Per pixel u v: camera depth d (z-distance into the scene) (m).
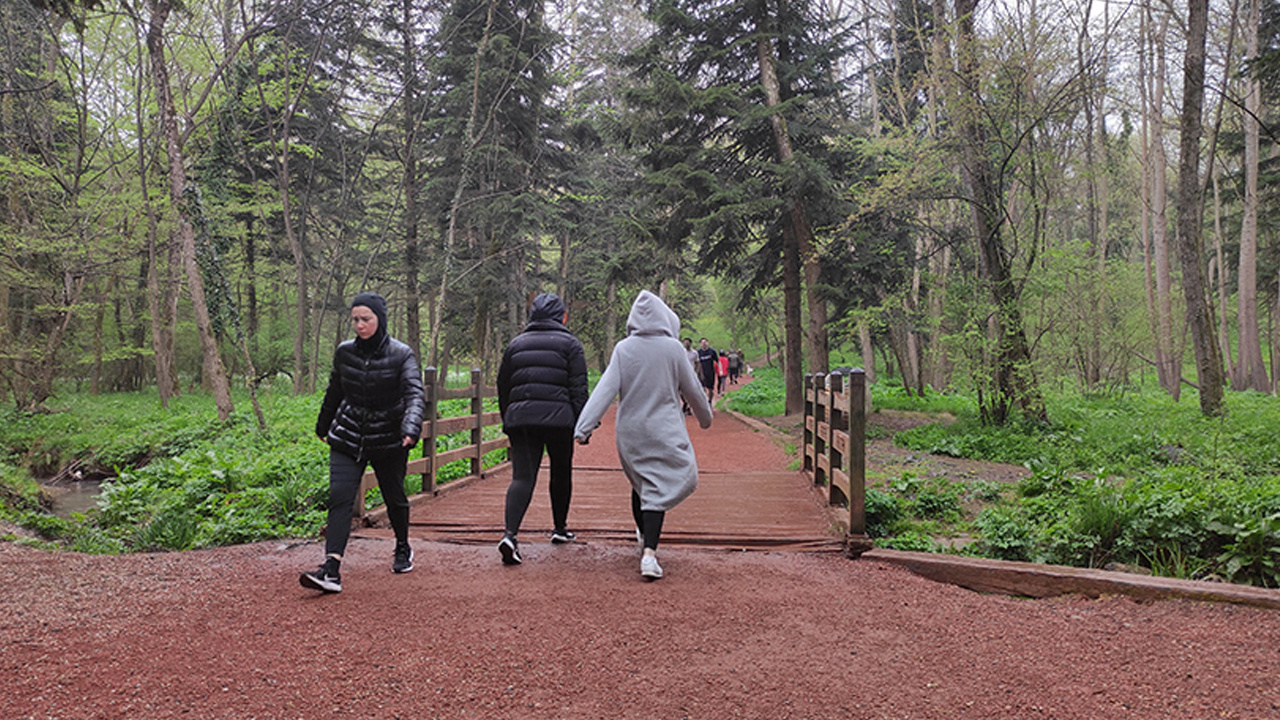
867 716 2.66
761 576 4.54
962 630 3.61
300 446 11.50
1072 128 13.12
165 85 15.84
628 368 4.67
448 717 2.62
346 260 29.30
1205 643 3.33
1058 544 5.04
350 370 4.32
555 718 2.62
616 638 3.41
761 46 17.33
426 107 24.38
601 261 23.88
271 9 18.33
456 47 24.30
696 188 17.39
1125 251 34.16
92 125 21.06
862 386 5.13
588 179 27.36
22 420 18.42
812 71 17.80
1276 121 24.48
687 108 16.70
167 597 4.00
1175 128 20.22
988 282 12.62
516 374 4.84
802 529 5.77
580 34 29.03
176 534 5.78
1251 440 10.84
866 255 17.25
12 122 19.41
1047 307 13.68
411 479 7.24
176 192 16.03
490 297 25.11
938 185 13.88
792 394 18.34
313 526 5.93
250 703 2.70
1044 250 12.87
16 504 10.73
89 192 20.47
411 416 4.25
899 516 6.69
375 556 5.01
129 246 21.06
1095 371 17.00
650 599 4.00
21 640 3.25
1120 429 11.95
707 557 5.03
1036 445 11.04
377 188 29.45
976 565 4.42
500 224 24.20
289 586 4.24
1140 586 3.99
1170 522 4.86
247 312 31.69
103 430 17.41
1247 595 3.79
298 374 24.44
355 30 22.14
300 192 28.17
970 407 16.22
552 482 5.21
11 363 21.83
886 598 4.14
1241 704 2.70
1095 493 5.41
